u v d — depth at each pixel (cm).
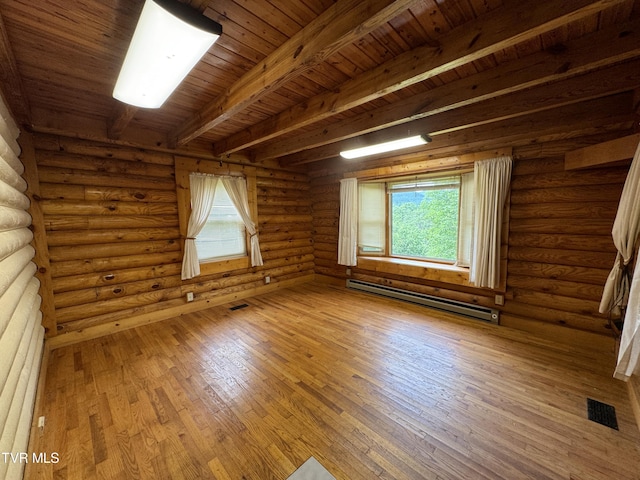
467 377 223
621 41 153
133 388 214
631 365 168
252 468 146
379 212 461
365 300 429
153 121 302
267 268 482
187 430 172
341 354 263
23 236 195
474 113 258
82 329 298
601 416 179
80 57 181
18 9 136
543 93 224
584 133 256
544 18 128
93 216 304
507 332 304
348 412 186
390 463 148
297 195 525
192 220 374
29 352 181
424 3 137
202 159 386
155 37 131
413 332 309
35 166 263
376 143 331
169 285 365
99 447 159
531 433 166
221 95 231
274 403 196
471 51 151
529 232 299
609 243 256
